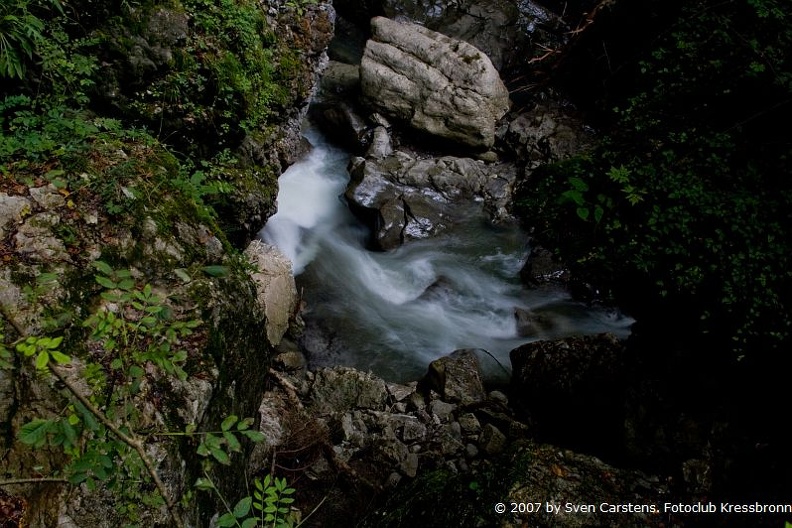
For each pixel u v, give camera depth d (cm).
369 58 945
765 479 395
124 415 273
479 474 411
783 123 424
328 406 538
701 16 471
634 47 948
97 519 256
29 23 343
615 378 555
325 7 612
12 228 299
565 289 784
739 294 399
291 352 591
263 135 547
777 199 405
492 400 587
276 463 451
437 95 920
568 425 573
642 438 480
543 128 988
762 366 418
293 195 868
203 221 379
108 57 418
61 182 322
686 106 464
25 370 265
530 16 1245
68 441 218
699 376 464
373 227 848
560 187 548
